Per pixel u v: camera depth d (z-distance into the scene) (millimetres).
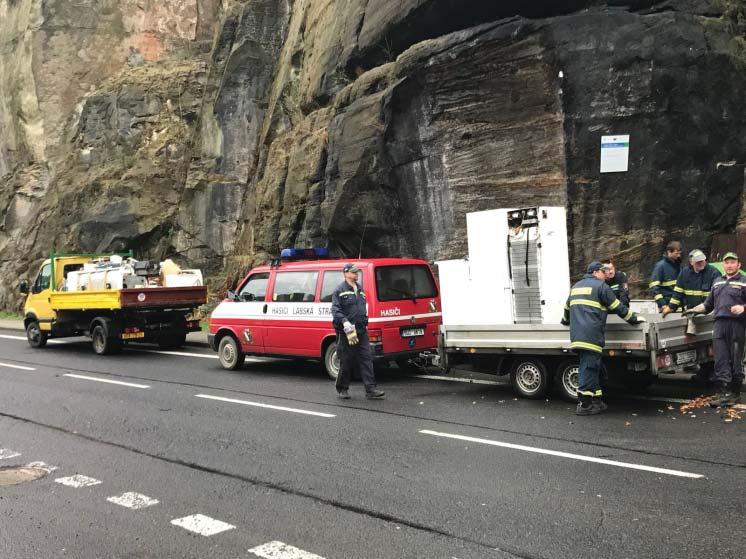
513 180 13000
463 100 13453
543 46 12375
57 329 16109
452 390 9391
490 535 4293
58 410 8742
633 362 7602
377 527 4492
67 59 29766
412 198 14453
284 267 11445
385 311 9945
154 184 25719
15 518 4816
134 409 8703
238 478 5656
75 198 26266
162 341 16484
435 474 5562
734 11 12414
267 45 23625
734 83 11930
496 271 8648
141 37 30484
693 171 12000
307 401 8922
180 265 24281
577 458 5844
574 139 12328
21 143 30328
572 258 12406
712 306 7688
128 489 5426
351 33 17203
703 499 4766
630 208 12180
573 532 4281
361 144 14992
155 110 27156
